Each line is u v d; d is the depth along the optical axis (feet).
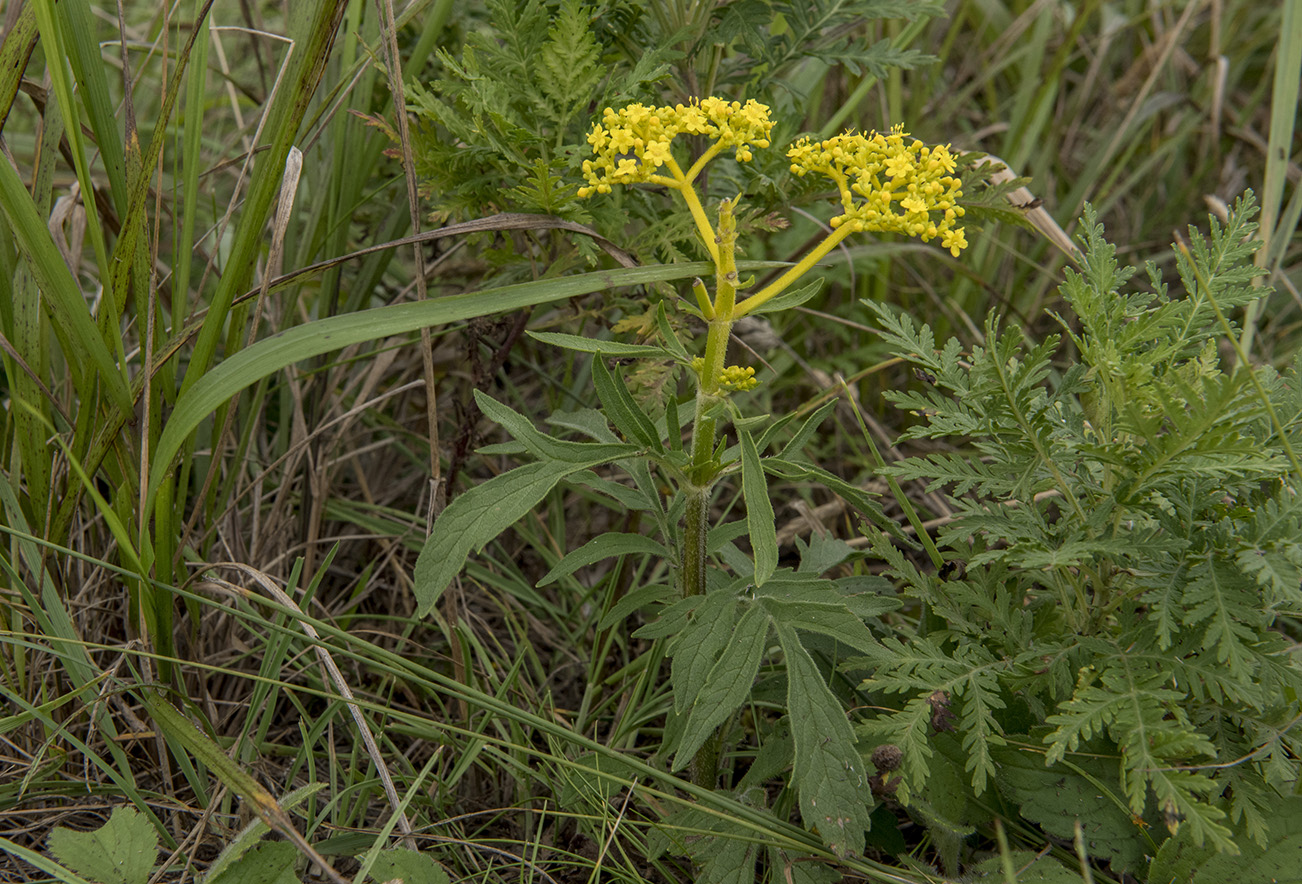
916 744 1.83
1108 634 1.89
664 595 1.97
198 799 2.01
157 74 2.97
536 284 1.83
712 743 1.99
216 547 2.30
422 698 2.23
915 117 2.99
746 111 1.79
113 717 2.08
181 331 1.98
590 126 2.11
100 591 2.17
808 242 2.62
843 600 1.89
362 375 2.45
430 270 2.39
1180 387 1.75
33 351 2.03
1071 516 1.90
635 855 2.04
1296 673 1.78
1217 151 3.20
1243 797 1.81
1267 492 1.91
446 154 2.07
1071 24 3.25
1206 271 1.89
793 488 2.64
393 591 2.38
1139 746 1.76
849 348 2.97
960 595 1.93
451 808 2.09
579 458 1.82
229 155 2.73
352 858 2.00
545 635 2.36
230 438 2.34
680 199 2.13
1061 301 2.96
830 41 2.28
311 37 1.85
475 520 1.78
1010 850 1.95
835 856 1.87
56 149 2.04
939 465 1.93
